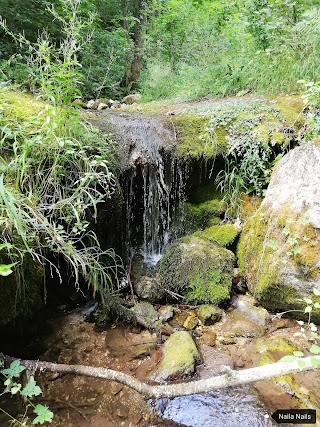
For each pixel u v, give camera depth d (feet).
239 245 11.16
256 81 15.62
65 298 9.66
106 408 6.56
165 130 12.51
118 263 10.79
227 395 6.81
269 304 9.39
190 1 23.62
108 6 27.61
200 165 12.23
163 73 22.11
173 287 10.03
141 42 28.73
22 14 17.62
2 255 6.56
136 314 9.05
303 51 14.19
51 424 6.19
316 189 9.02
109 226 10.21
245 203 12.17
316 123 11.68
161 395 6.66
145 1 29.09
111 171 10.00
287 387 6.89
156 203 12.14
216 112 13.28
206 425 6.21
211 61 18.84
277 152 12.07
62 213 7.84
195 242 10.80
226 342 8.41
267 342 8.24
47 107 7.59
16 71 14.23
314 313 8.43
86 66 22.27
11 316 7.26
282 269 8.90
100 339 8.49
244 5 16.87
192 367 7.30
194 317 9.32
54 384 7.03
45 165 7.98
